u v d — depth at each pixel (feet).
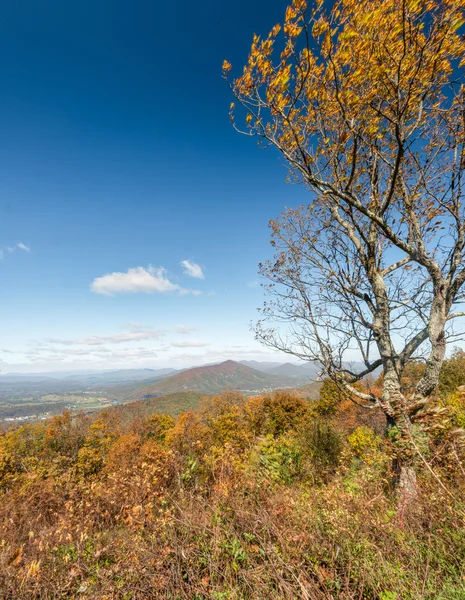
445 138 15.83
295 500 11.85
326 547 8.74
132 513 11.78
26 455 126.41
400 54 11.89
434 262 16.61
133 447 96.89
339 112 15.02
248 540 9.50
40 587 8.47
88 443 139.44
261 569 7.95
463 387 9.23
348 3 11.20
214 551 8.84
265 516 10.12
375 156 16.51
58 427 153.48
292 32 11.78
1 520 14.15
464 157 14.23
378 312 19.02
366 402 20.01
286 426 105.29
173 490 13.46
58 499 16.37
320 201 21.07
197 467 15.33
